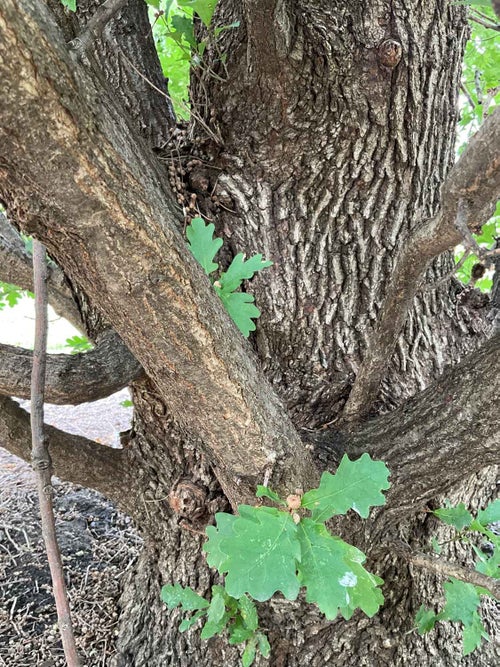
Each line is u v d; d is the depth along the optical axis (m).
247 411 0.51
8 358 0.64
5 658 0.88
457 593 0.63
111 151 0.36
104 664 0.87
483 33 1.05
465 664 0.84
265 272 0.72
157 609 0.86
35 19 0.29
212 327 0.46
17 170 0.34
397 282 0.51
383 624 0.76
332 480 0.43
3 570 1.06
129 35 0.81
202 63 0.69
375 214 0.72
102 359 0.67
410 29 0.65
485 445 0.57
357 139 0.68
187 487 0.74
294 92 0.67
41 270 0.62
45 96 0.31
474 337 0.79
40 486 0.55
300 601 0.69
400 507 0.64
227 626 0.71
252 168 0.72
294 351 0.74
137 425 0.81
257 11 0.58
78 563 1.08
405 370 0.74
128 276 0.40
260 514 0.40
